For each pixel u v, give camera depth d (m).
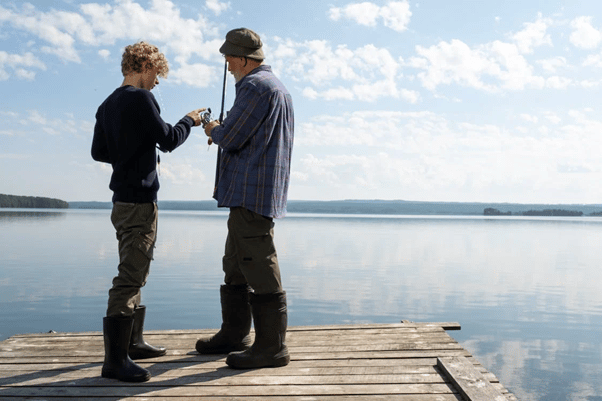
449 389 2.46
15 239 43.69
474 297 16.12
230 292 3.11
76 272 20.69
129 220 2.72
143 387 2.52
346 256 31.09
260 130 2.72
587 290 18.67
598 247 46.88
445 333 3.50
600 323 12.34
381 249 38.12
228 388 2.48
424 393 2.40
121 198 2.71
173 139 2.73
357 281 19.25
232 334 3.11
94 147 2.91
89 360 3.01
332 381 2.57
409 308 13.45
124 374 2.60
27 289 15.98
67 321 10.80
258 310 2.79
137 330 3.01
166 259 27.53
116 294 2.68
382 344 3.24
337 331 3.61
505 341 10.28
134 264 2.72
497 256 34.41
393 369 2.75
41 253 30.08
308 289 16.84
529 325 11.93
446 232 72.56
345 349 3.14
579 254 38.06
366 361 2.90
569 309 14.48
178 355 3.11
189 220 125.25
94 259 26.42
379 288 17.39
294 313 12.23
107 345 2.65
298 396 2.37
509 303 15.20
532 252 39.06
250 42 2.81
